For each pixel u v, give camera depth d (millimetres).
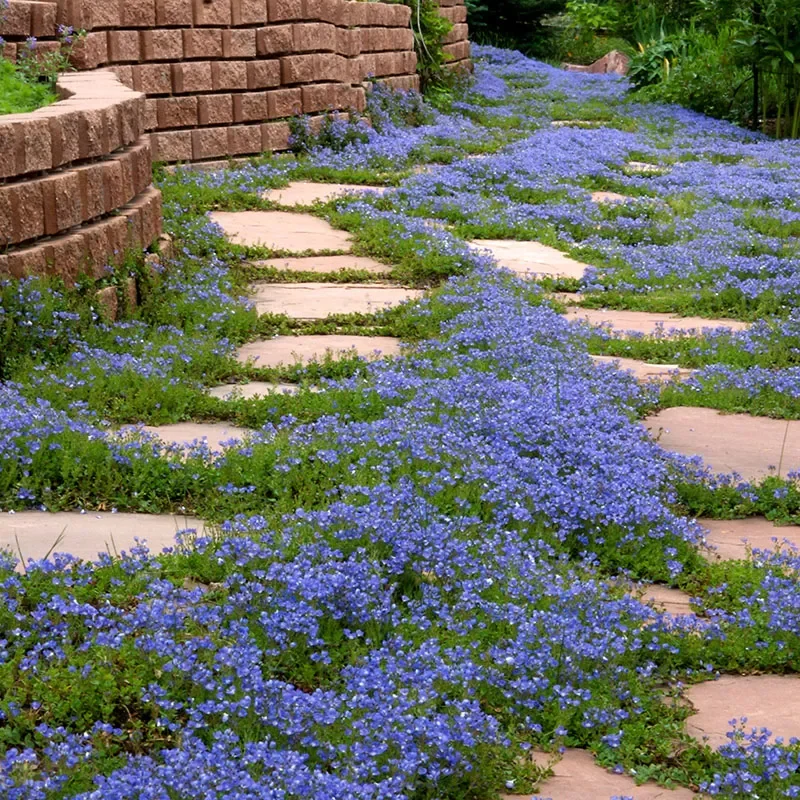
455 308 8234
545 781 3176
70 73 10969
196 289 8211
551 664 3521
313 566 4078
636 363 7621
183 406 6109
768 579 4277
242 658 3389
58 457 5008
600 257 10664
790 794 3006
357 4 16250
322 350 7449
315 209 11719
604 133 18328
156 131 12828
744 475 5637
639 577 4566
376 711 3238
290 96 14492
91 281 7281
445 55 20266
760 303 9195
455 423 5641
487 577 4141
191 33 13016
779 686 3773
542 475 5066
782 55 19406
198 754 2912
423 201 12109
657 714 3521
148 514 4805
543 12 31266
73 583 3941
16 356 6500
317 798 2785
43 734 3016
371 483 4953
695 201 13320
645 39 30672
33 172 7168
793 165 16375
